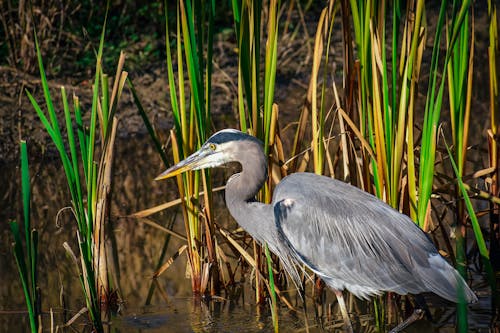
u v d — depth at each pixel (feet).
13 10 45.60
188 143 24.52
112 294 25.68
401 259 21.08
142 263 29.04
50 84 44.21
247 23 22.88
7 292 26.45
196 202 25.52
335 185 22.53
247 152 23.04
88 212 22.67
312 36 53.42
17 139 39.96
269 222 23.13
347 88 24.11
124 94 45.52
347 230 21.74
